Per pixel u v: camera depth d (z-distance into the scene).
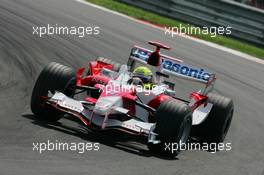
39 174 21.19
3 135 25.52
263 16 72.75
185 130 28.09
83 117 27.66
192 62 54.72
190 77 32.22
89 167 23.22
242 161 29.50
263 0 94.56
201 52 61.56
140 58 32.97
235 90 47.75
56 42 49.50
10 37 47.25
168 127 26.83
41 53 44.72
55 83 28.62
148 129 26.62
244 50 70.31
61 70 29.05
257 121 39.38
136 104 28.64
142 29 66.94
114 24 65.12
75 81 29.81
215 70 53.72
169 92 31.97
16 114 29.48
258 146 33.19
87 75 33.62
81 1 78.06
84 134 28.16
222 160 29.05
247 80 52.91
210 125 31.66
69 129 28.50
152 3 80.12
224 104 31.88
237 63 60.66
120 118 28.42
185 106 27.41
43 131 27.14
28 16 57.41
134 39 59.12
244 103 44.03
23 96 33.34
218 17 75.50
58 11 64.62
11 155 22.89
